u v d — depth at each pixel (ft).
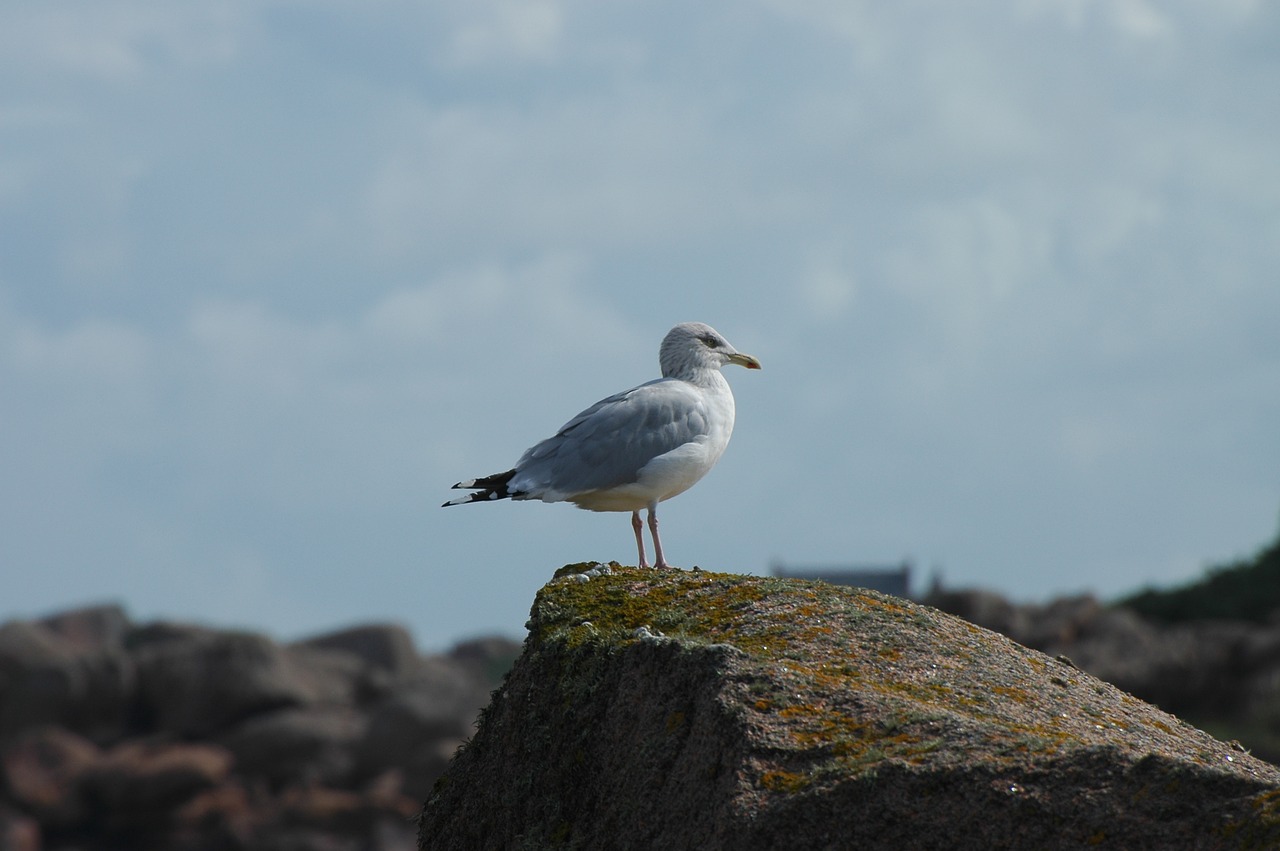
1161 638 166.20
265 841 190.19
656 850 33.06
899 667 35.96
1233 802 26.50
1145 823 27.17
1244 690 155.43
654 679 35.40
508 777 39.45
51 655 217.15
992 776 28.91
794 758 31.30
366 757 202.90
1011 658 37.86
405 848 187.32
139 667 216.54
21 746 203.72
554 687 38.68
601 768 36.27
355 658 229.86
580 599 41.06
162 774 196.54
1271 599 177.47
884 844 29.19
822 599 39.47
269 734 203.21
